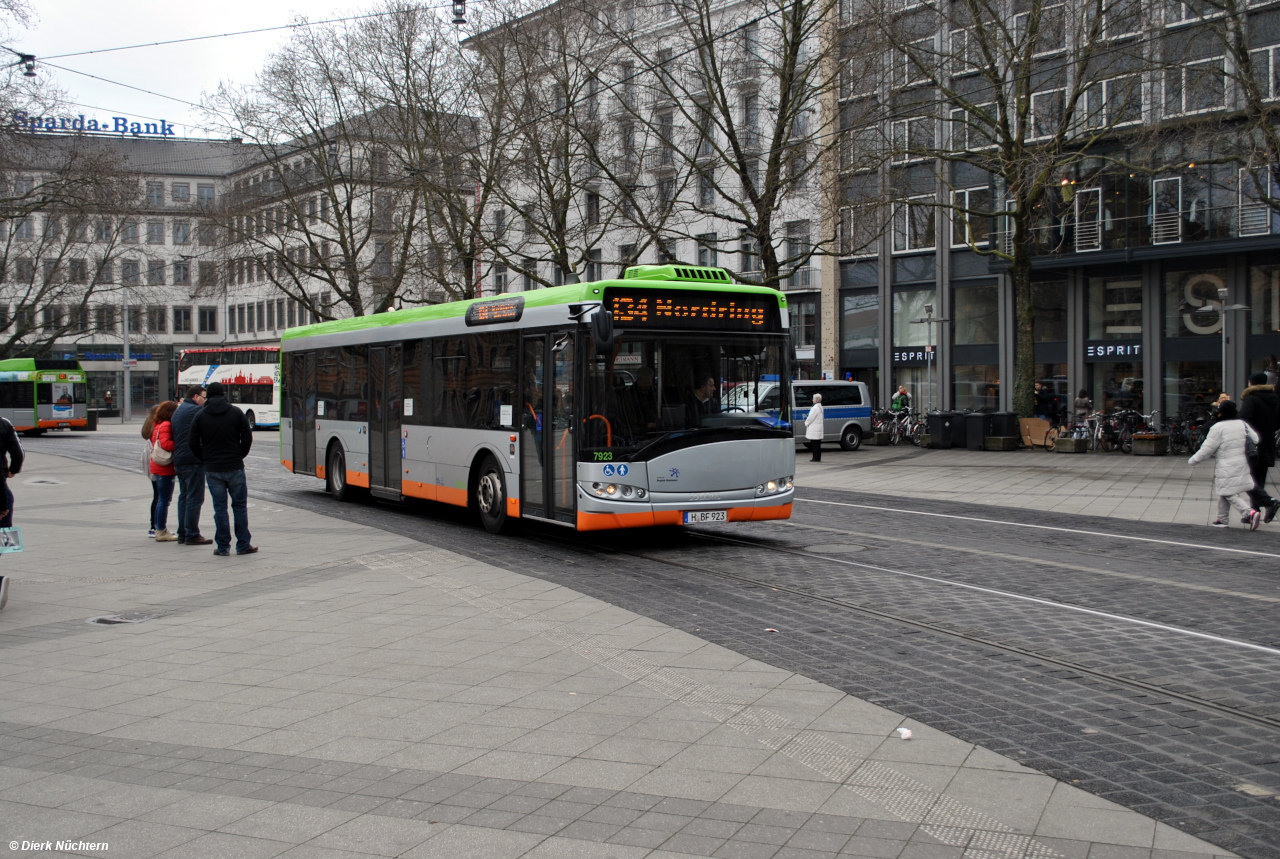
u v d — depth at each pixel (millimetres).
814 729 5477
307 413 19703
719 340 11891
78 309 56094
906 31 27031
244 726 5668
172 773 4957
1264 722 5633
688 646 7336
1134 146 25609
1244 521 13875
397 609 8742
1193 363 32094
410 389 15703
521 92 30938
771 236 28172
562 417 11859
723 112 27672
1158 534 13398
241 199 42312
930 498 18203
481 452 13805
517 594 9352
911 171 37688
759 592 9477
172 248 81688
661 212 30172
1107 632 7805
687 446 11594
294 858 3992
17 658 7266
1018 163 26203
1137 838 4098
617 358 11422
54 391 49188
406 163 35000
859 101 28172
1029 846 4027
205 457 11906
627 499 11352
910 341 39281
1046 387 35281
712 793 4594
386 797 4602
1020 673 6641
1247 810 4391
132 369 84375
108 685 6551
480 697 6133
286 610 8789
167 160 82188
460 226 36031
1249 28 24062
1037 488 19766
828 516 15594
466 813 4406
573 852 4000
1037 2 26203
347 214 41000
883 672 6664
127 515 16391
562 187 34719
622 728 5523
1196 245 30781
